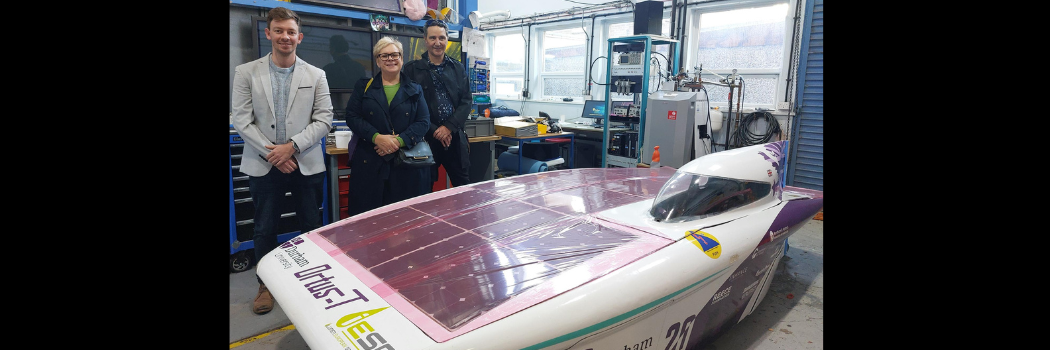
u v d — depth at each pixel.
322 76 2.37
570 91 6.82
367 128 2.51
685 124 4.20
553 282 1.32
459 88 3.04
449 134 2.96
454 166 3.11
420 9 3.82
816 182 4.39
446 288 1.32
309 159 2.36
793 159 4.48
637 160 4.73
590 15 6.22
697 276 1.49
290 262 1.57
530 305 1.22
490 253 1.52
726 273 1.63
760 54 4.87
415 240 1.66
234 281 2.60
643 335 1.41
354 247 1.62
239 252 2.72
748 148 2.08
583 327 1.23
